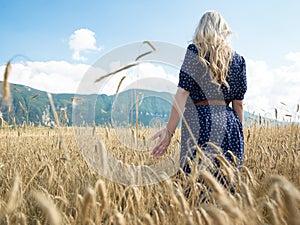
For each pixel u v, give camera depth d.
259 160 4.13
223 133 3.15
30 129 5.68
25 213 2.56
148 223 1.79
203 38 3.05
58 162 3.47
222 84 3.16
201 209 1.72
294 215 1.61
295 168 3.26
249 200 1.84
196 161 2.45
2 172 3.78
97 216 1.76
